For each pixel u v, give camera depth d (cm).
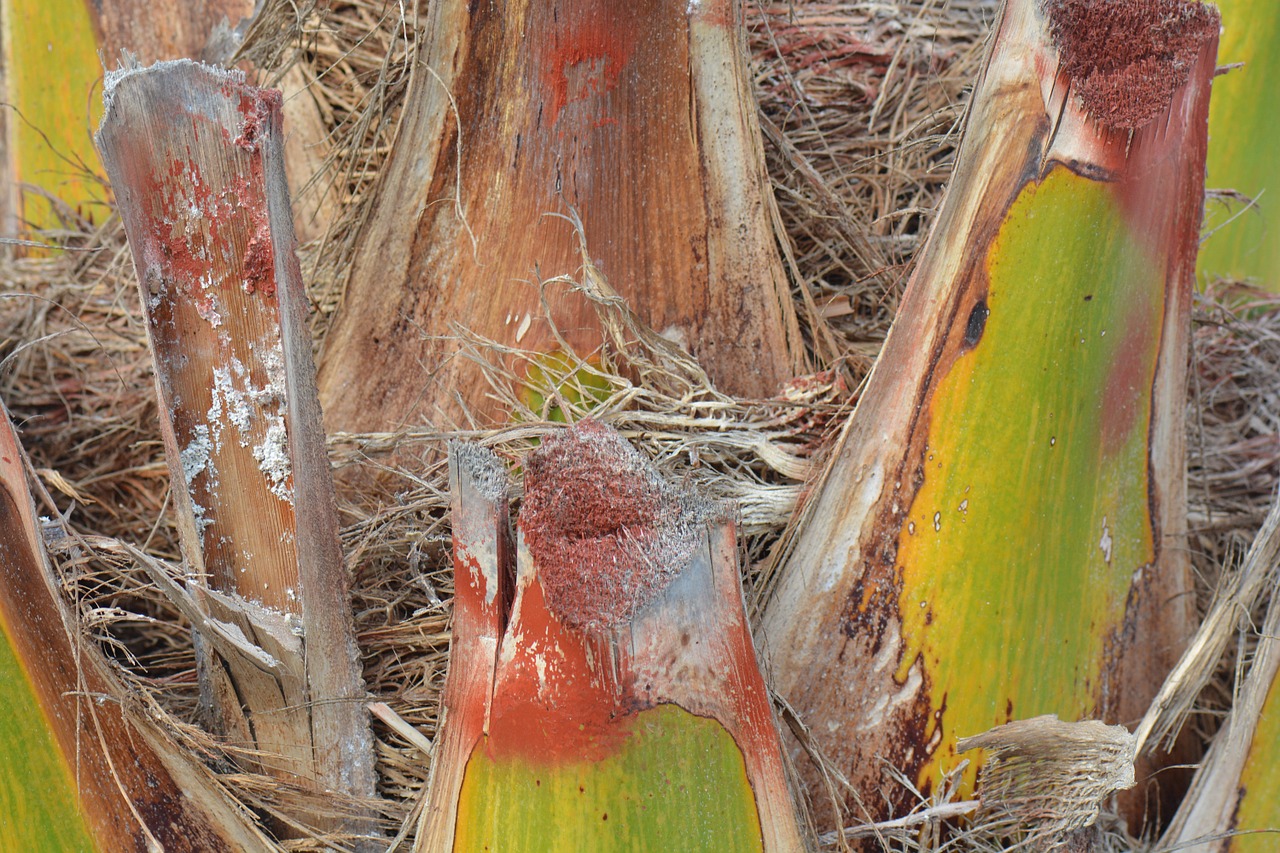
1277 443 124
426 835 99
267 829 103
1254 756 104
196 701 108
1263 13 124
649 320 111
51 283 130
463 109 109
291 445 100
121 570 105
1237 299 129
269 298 100
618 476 97
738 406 110
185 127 98
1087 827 105
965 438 104
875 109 127
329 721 102
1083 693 106
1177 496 108
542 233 110
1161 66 102
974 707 105
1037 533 105
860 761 105
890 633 105
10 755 98
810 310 116
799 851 98
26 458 102
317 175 120
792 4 126
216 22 123
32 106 128
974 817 105
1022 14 103
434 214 111
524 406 110
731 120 110
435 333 112
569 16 108
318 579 101
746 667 98
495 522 98
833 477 105
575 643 96
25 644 98
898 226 124
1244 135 126
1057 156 103
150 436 125
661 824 97
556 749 97
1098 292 104
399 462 112
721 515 98
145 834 99
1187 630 109
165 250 100
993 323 104
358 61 122
